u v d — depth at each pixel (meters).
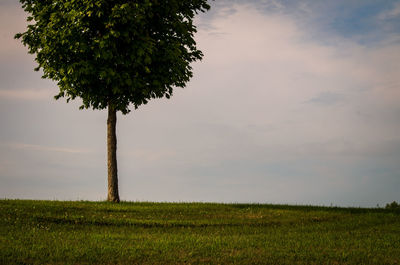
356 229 15.19
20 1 18.66
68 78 17.92
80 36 17.56
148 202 20.70
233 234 14.14
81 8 17.45
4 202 17.78
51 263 10.02
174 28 19.56
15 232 12.95
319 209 19.64
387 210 19.48
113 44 17.50
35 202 18.45
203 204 20.59
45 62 18.44
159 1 18.88
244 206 20.25
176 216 17.06
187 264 10.20
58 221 14.95
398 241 13.10
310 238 13.45
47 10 18.20
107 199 19.92
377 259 10.91
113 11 17.22
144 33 18.70
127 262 10.27
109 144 19.94
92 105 20.08
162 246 11.69
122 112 20.58
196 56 20.66
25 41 18.45
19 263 9.95
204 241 12.52
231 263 10.32
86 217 15.65
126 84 18.59
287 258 10.88
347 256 11.15
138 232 14.05
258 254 11.19
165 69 19.03
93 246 11.51
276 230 14.92
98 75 18.31
